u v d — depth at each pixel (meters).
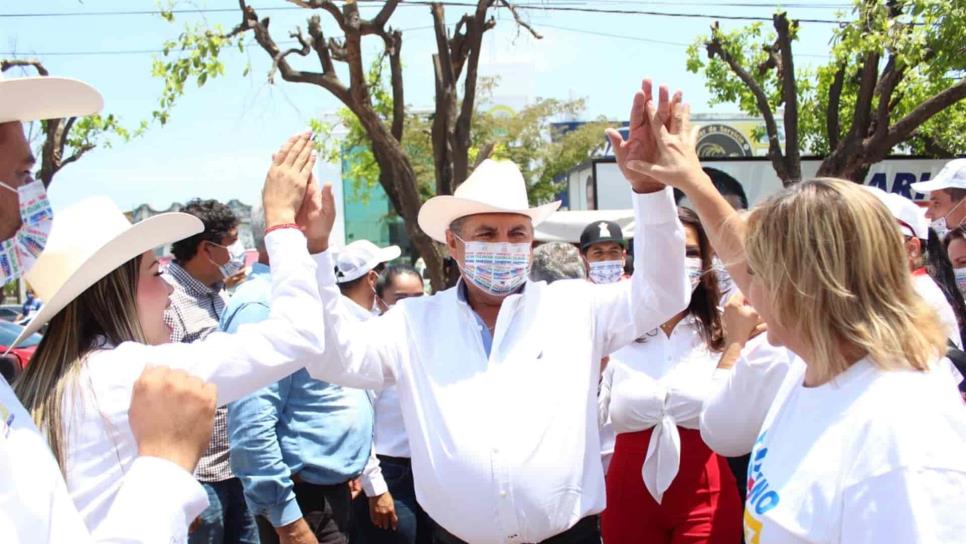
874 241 1.56
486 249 2.71
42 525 1.24
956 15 10.51
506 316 2.64
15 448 1.25
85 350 1.88
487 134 28.47
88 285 1.88
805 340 1.63
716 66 16.22
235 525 3.78
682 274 2.56
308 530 3.17
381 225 34.75
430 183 27.38
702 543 3.15
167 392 1.49
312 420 3.35
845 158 12.52
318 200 2.35
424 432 2.58
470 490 2.48
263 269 3.55
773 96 16.38
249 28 10.48
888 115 12.33
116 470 1.73
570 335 2.64
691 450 3.23
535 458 2.47
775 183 15.58
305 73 11.07
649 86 2.38
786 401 1.75
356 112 11.30
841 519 1.45
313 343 2.04
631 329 2.70
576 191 16.75
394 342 2.68
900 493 1.37
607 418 3.61
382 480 3.78
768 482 1.64
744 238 1.77
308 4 10.21
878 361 1.51
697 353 3.38
